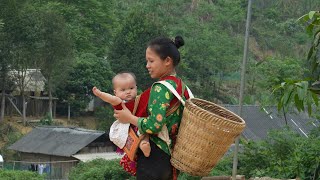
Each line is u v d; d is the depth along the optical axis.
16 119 40.28
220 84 47.22
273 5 55.03
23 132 38.34
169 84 3.90
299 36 51.75
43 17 38.31
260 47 53.94
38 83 41.31
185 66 44.81
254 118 28.14
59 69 39.56
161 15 54.81
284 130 11.05
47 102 42.66
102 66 42.56
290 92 5.75
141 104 4.00
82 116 44.06
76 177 18.78
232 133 3.81
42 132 33.09
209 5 57.97
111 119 39.69
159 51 3.98
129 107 4.02
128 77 4.05
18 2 38.16
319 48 6.58
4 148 34.59
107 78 42.38
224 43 50.16
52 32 38.50
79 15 49.69
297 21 6.41
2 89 39.25
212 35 49.81
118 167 15.59
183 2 57.44
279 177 9.10
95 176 15.74
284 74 12.59
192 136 3.84
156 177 3.96
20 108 41.44
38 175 20.16
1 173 19.58
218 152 3.86
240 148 11.91
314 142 9.48
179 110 3.97
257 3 53.22
